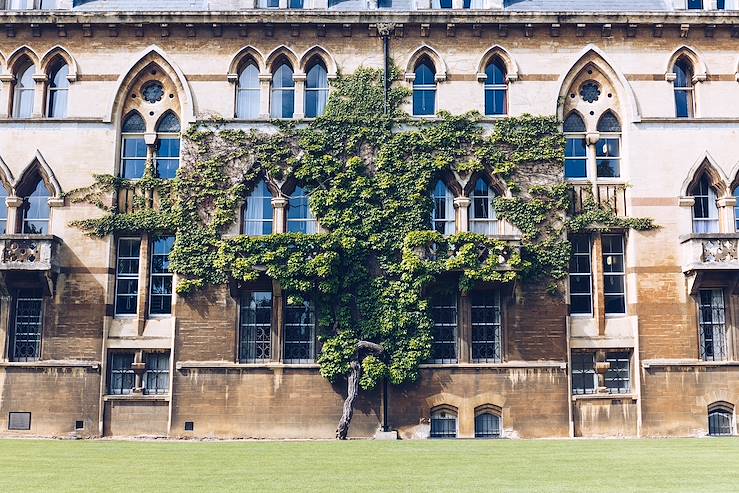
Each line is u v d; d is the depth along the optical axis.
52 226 27.44
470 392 26.56
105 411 26.61
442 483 15.02
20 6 29.17
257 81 28.48
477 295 27.34
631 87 28.23
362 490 14.14
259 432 26.30
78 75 28.22
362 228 27.05
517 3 29.11
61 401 26.61
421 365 26.59
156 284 27.64
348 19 28.09
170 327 27.20
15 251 26.55
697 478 15.80
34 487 14.52
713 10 28.31
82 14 28.03
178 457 19.56
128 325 27.23
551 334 26.84
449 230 27.61
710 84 28.36
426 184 27.30
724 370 26.97
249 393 26.48
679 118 28.03
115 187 27.66
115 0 29.19
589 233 27.92
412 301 26.48
